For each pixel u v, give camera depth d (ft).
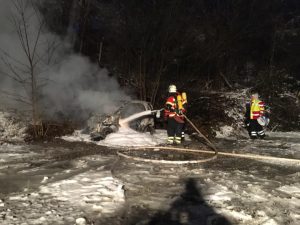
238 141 40.40
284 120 58.08
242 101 49.83
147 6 51.62
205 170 25.00
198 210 16.92
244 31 62.85
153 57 48.37
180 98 35.65
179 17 51.26
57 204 16.88
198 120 45.06
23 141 33.53
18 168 24.00
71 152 29.60
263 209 17.40
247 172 25.11
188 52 53.83
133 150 31.91
